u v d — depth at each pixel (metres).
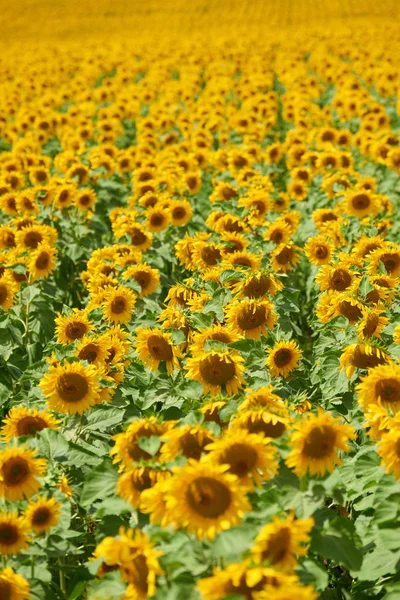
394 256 4.93
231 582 3.05
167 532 3.24
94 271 5.46
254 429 3.49
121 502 3.48
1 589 3.30
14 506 3.54
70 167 7.90
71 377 4.02
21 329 5.34
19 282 5.54
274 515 3.28
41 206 6.71
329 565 3.94
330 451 3.41
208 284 4.80
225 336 4.23
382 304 4.60
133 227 5.95
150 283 5.25
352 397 4.25
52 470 3.70
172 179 7.24
